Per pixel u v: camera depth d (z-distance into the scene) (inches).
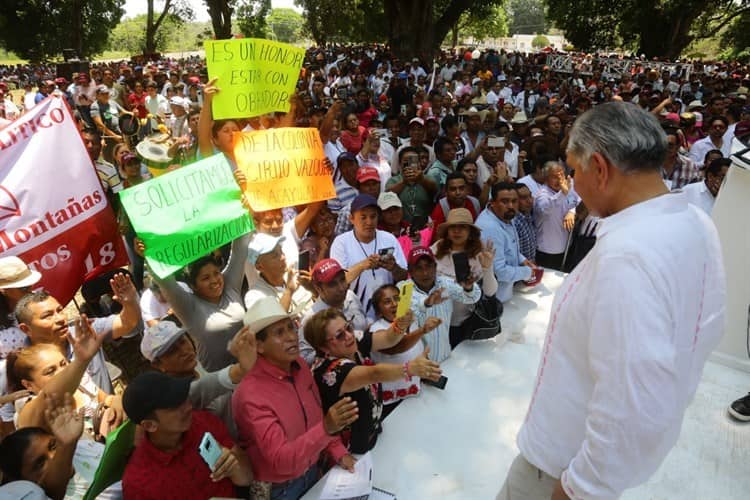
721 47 1824.6
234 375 94.1
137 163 218.2
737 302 119.2
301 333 123.6
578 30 1424.7
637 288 47.6
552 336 59.9
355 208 155.4
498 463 103.0
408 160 213.8
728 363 123.0
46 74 1098.1
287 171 164.6
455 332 145.3
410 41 1027.9
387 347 116.6
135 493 80.7
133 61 1224.8
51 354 104.3
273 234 161.6
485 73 720.3
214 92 152.9
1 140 120.3
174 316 148.5
